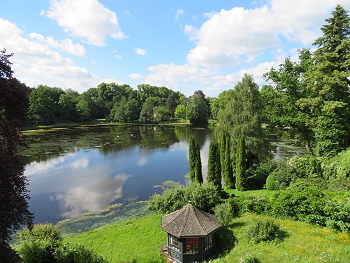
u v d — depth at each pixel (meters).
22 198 10.47
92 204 27.98
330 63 24.47
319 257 12.83
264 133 35.16
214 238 16.91
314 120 29.05
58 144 62.75
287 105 33.53
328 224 16.14
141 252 16.88
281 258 13.19
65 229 22.28
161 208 22.70
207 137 76.50
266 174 32.94
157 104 140.88
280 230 16.12
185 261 15.24
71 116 113.25
